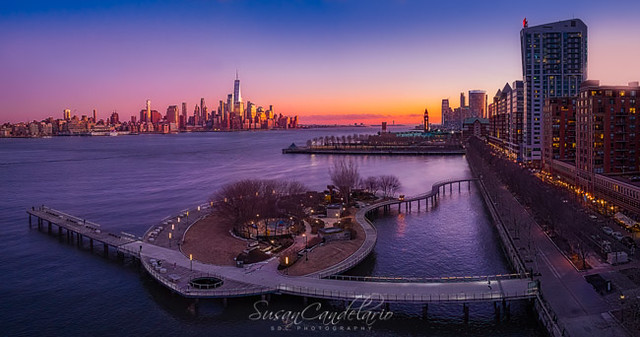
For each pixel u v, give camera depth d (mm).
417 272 112750
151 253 118875
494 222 158500
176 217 159750
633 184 143125
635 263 101938
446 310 92062
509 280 95125
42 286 106875
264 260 112875
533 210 162250
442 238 142625
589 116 174875
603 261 104562
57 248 135750
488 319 88312
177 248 123688
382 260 122188
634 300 75562
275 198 165250
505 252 125938
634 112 171250
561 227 122500
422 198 189000
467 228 154375
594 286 90125
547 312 80125
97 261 123750
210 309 92625
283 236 134375
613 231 124250
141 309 94062
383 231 152375
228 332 84438
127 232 156625
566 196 163500
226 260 113750
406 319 88500
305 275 102938
